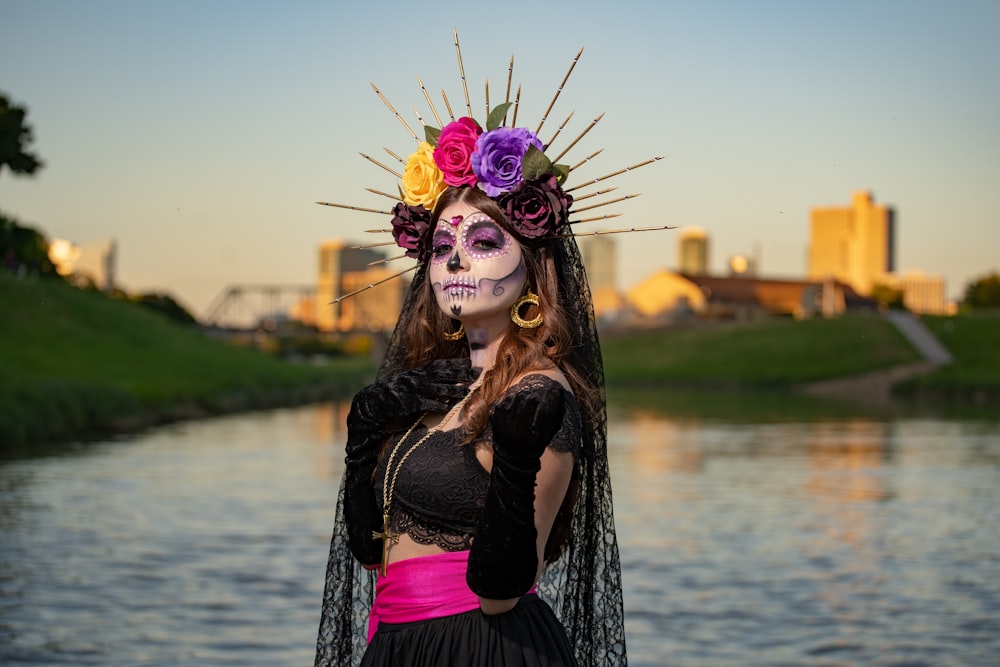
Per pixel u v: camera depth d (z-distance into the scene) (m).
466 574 2.67
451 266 2.92
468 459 2.74
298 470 20.98
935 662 8.29
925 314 91.12
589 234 2.98
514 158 2.92
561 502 2.80
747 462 24.23
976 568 11.86
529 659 2.73
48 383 29.75
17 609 9.51
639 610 9.82
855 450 27.62
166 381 40.94
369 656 2.81
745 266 145.25
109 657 8.12
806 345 84.94
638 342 95.62
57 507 15.68
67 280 61.75
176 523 14.30
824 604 10.10
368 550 2.88
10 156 46.31
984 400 60.00
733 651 8.54
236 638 8.65
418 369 2.99
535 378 2.70
